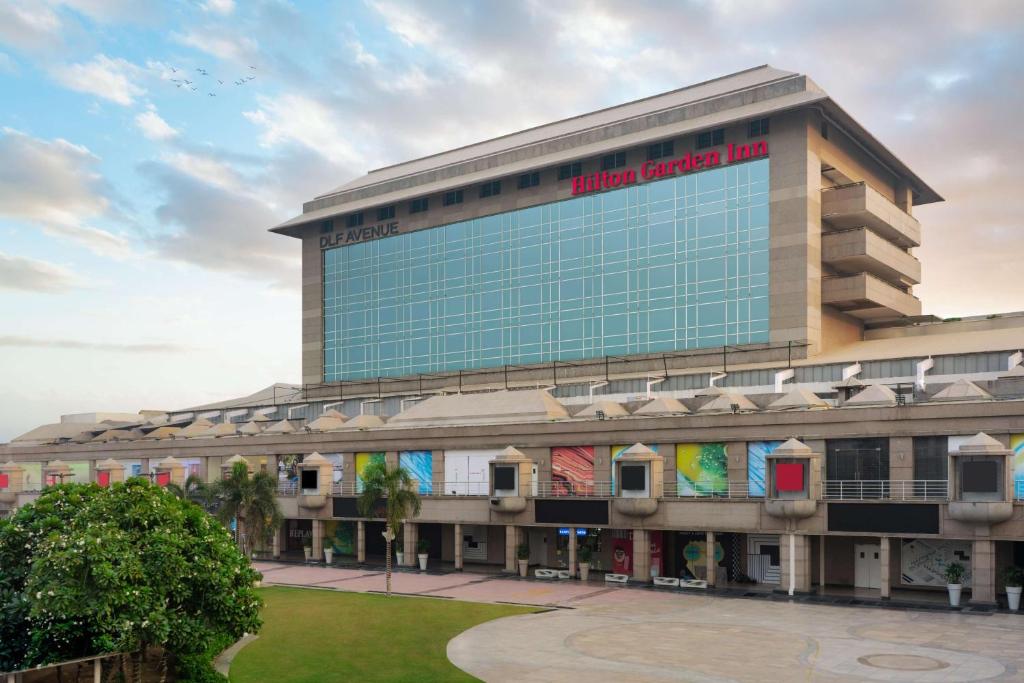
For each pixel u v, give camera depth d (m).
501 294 115.19
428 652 39.69
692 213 99.69
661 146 102.44
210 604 34.09
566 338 108.44
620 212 105.44
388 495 59.97
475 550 77.81
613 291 105.00
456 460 76.75
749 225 95.31
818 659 37.66
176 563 32.91
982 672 35.12
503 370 113.38
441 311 121.19
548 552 72.12
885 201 99.44
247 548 67.75
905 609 50.38
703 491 64.31
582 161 108.81
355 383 128.75
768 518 57.41
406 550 74.75
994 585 50.16
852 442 58.38
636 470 62.72
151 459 102.88
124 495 34.81
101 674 32.19
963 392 58.72
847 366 81.75
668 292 100.50
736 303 95.38
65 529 33.25
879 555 58.56
